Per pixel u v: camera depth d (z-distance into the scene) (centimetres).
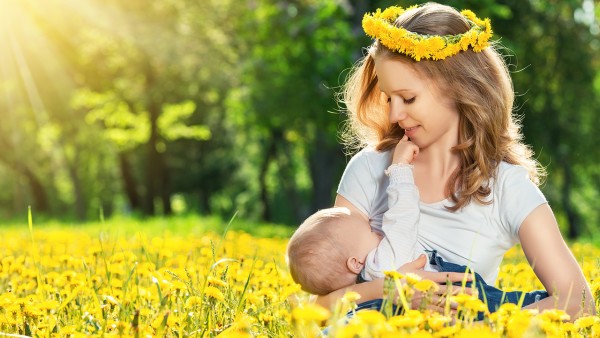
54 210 4722
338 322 212
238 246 677
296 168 4053
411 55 298
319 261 297
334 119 1856
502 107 309
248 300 334
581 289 288
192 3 2567
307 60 1852
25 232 1079
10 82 2914
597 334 251
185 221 1591
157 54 2555
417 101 302
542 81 2128
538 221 295
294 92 1869
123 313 295
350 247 299
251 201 4697
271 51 1917
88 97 2933
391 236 295
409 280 239
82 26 2669
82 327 294
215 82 2641
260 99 1916
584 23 2164
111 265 407
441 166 311
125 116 3094
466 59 305
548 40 2125
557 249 293
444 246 304
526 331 213
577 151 2203
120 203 5209
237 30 2255
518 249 779
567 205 2759
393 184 304
